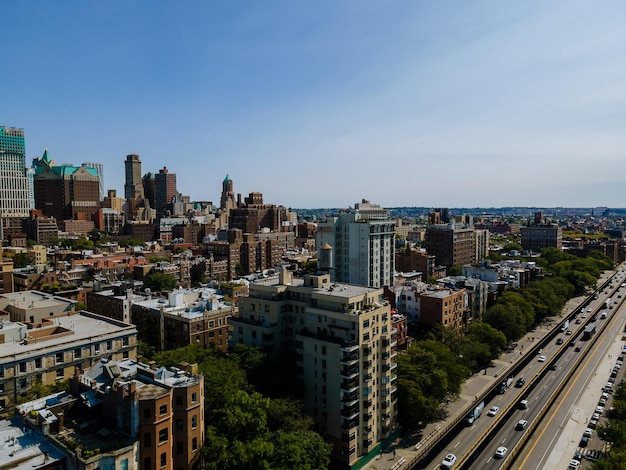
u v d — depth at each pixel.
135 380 84.94
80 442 71.19
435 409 118.38
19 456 68.81
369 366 106.94
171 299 163.00
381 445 111.62
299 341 112.06
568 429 128.75
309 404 110.88
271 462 82.50
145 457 75.75
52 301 155.88
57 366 109.19
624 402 120.75
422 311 180.75
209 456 83.06
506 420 132.75
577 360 174.88
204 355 119.88
